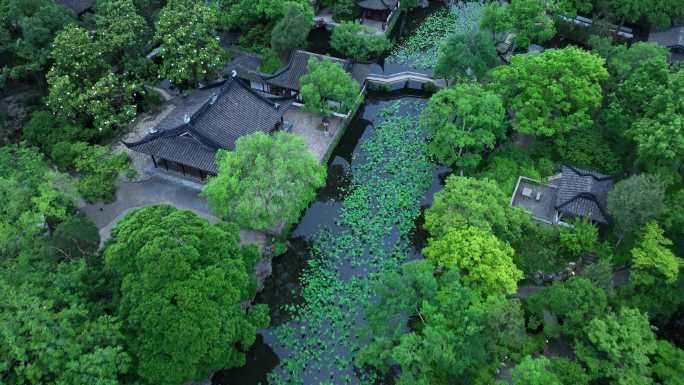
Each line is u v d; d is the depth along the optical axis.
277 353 40.78
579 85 50.09
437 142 52.22
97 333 30.69
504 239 43.94
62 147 51.19
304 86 55.09
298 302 44.03
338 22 75.75
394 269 46.22
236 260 35.91
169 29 58.38
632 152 51.38
